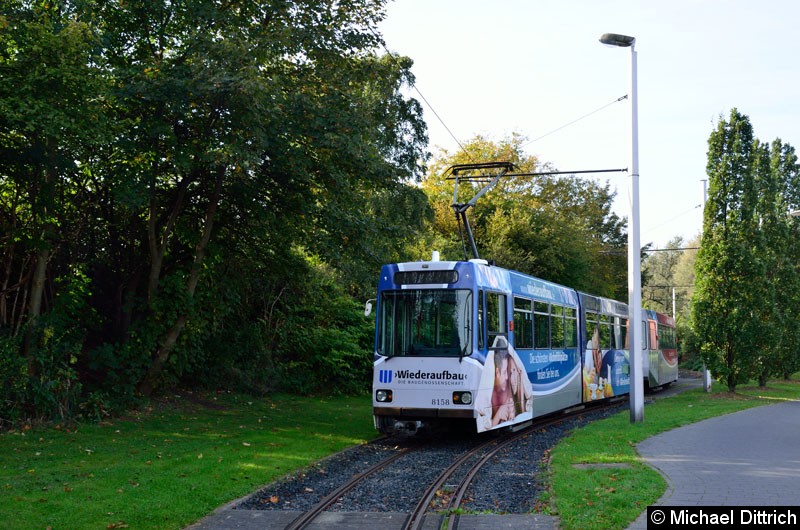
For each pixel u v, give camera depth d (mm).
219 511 8586
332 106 17484
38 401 14711
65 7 14203
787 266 31359
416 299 14562
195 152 16156
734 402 22578
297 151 16875
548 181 54781
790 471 10250
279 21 17547
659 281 113062
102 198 17828
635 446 13023
